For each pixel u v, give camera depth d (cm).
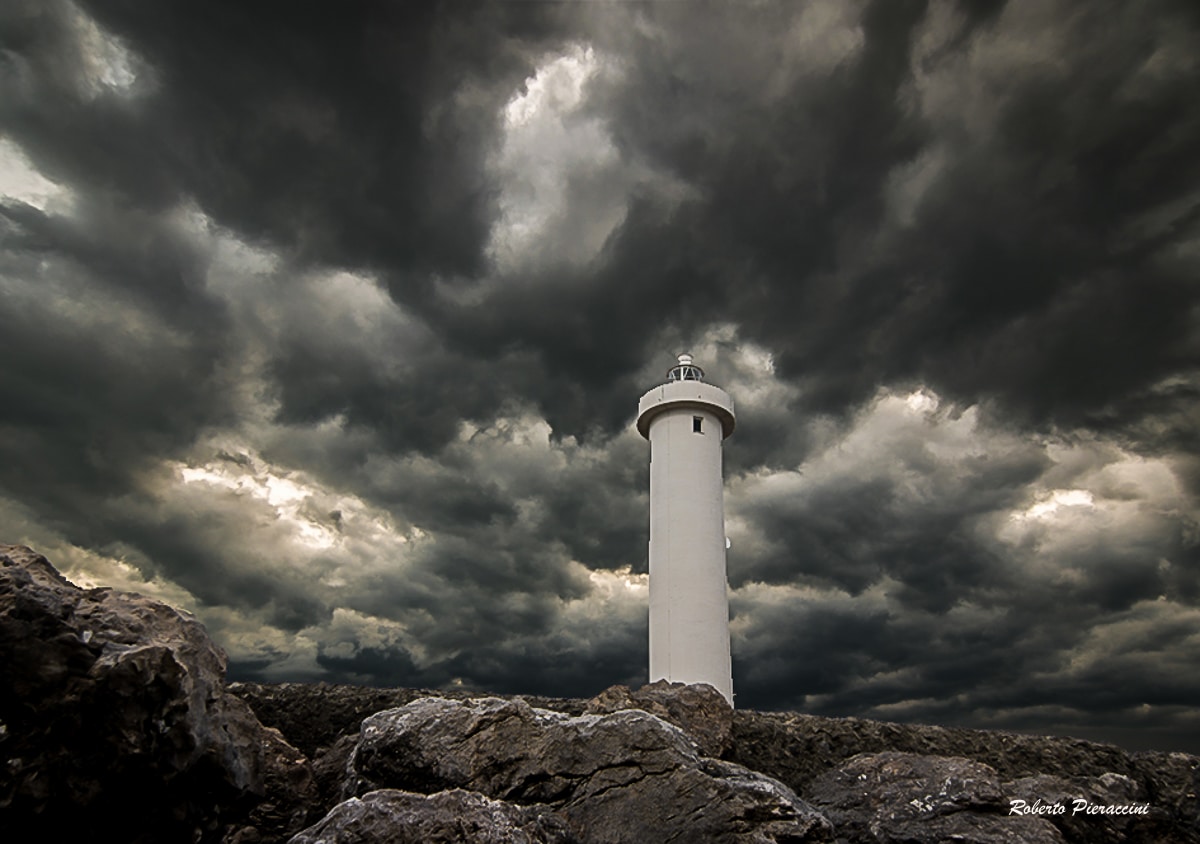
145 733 732
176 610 892
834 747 1480
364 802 706
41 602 719
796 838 829
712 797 861
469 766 938
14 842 664
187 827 815
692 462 2595
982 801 1125
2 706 673
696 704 1465
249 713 973
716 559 2481
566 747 950
